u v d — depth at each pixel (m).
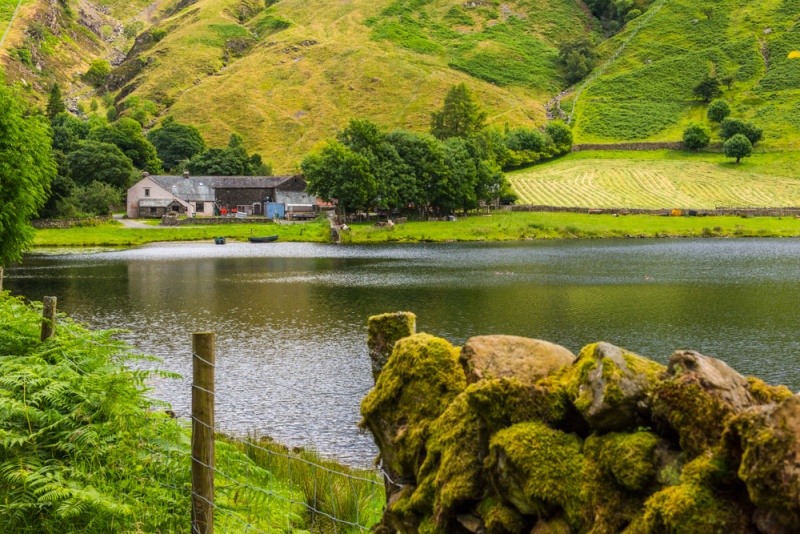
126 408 8.65
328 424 19.36
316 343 30.17
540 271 60.38
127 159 144.38
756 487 2.72
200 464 6.83
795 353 28.33
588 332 32.97
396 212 129.12
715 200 142.62
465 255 78.25
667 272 58.91
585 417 3.57
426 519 4.35
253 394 22.28
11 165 25.61
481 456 4.02
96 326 34.03
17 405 8.11
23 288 48.94
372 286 50.44
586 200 146.25
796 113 197.50
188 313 38.31
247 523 7.62
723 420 3.08
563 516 3.53
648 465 3.25
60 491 7.09
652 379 3.47
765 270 60.03
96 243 95.94
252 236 104.44
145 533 7.19
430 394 4.66
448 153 130.38
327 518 8.99
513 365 4.30
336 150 118.94
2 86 25.72
